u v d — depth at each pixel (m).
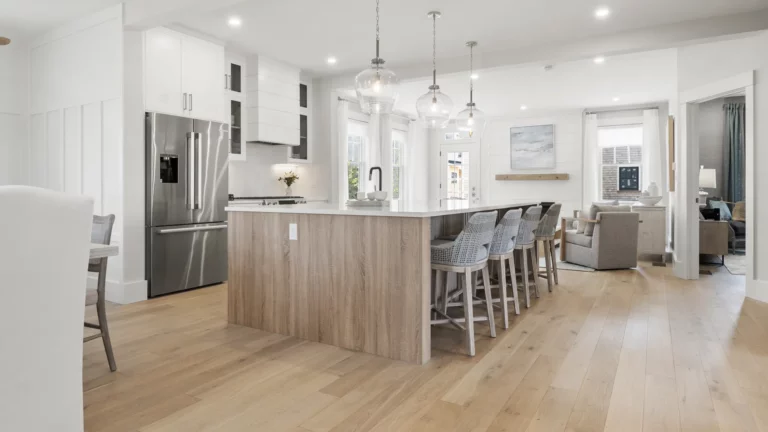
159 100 4.36
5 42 2.88
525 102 8.27
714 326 3.37
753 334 3.17
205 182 4.77
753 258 4.32
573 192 9.04
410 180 9.60
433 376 2.45
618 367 2.57
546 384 2.34
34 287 1.15
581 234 6.27
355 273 2.86
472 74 5.63
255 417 2.00
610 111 8.81
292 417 2.00
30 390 1.17
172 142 4.44
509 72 6.23
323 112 6.66
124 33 4.03
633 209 6.71
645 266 6.21
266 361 2.68
